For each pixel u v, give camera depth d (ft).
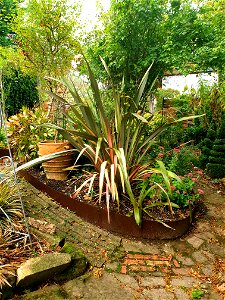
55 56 20.89
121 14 16.19
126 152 9.84
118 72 17.20
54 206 9.70
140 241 9.00
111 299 6.36
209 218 11.02
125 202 9.93
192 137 18.65
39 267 6.46
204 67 16.49
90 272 7.29
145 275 7.41
